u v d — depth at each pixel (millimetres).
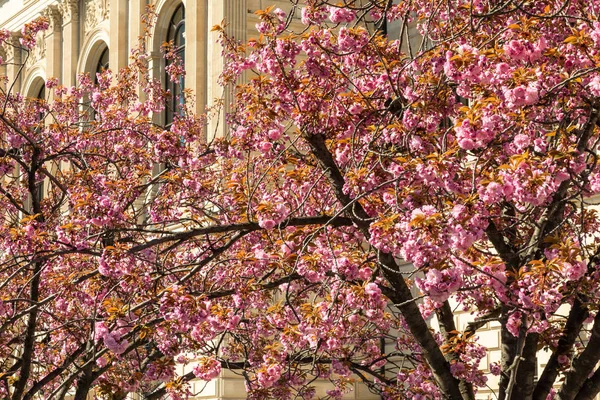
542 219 12547
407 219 11133
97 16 38906
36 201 15930
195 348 14477
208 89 30797
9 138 17391
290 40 12984
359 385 27984
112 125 21094
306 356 17828
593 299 12969
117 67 36188
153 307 14688
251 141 14398
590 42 11734
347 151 13594
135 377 14711
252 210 14867
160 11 34031
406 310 13336
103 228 15172
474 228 10461
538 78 11406
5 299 13898
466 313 25109
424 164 11320
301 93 13422
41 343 18297
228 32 29719
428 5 14969
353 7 13422
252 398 16500
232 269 16109
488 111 11375
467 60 11570
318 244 15164
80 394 15234
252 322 17109
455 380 13523
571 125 13016
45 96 42156
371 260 13484
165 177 15922
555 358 13367
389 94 14234
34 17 42844
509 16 13969
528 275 11414
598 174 13672
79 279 13898
